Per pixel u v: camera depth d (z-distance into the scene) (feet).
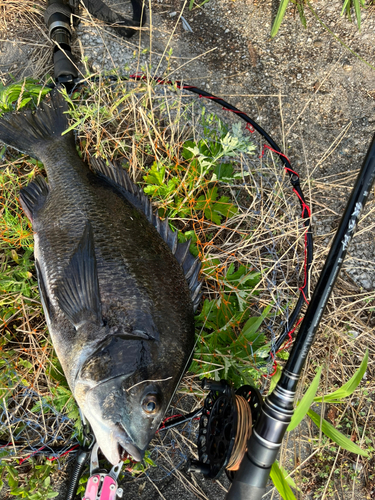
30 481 1.36
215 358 1.46
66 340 1.21
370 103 1.77
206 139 1.60
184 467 1.53
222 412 1.17
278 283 1.61
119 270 1.22
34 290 1.50
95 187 1.34
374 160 1.03
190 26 1.82
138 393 1.11
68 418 1.43
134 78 1.62
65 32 1.62
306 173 1.73
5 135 1.46
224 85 1.79
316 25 1.80
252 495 0.98
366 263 1.69
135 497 1.51
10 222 1.50
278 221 1.55
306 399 1.24
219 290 1.51
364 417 1.59
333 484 1.56
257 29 1.81
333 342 1.61
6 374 1.41
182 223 1.63
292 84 1.79
